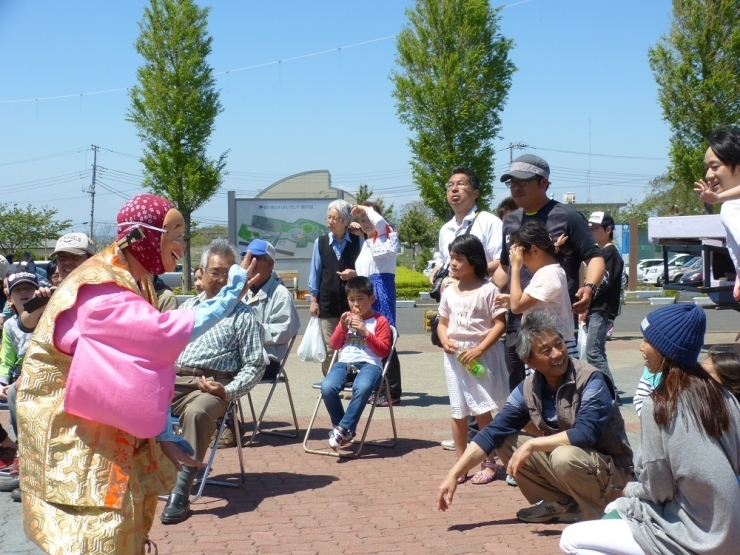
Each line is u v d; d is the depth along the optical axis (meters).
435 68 26.88
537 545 4.68
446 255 7.14
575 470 4.58
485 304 5.92
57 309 3.06
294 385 10.25
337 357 7.05
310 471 6.35
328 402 6.75
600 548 3.49
